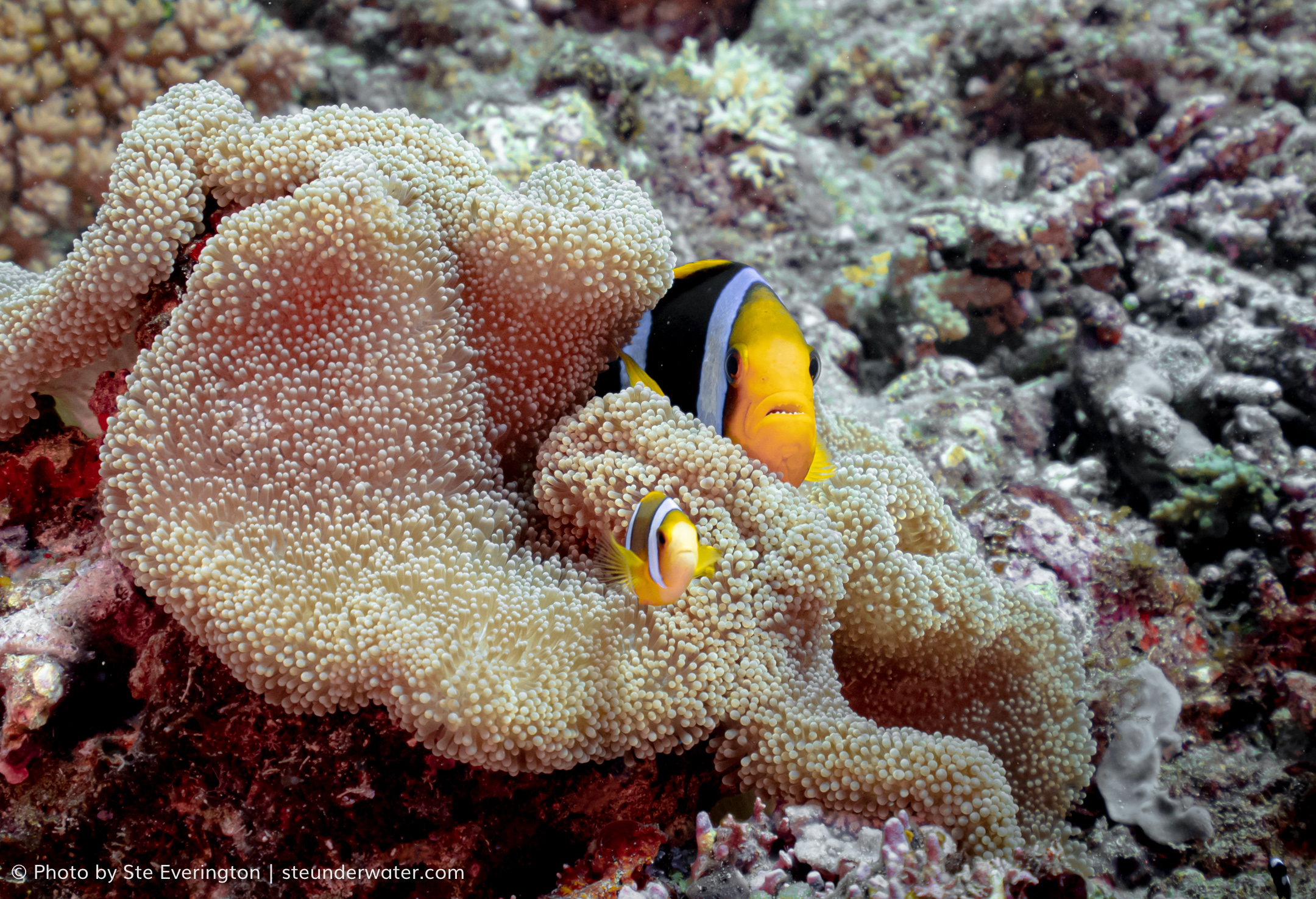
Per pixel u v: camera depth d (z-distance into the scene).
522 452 0.39
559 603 0.36
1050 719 0.40
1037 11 0.80
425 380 0.37
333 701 0.34
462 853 0.36
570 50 0.74
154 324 0.37
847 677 0.40
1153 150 0.78
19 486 0.40
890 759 0.36
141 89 0.65
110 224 0.37
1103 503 0.54
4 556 0.39
